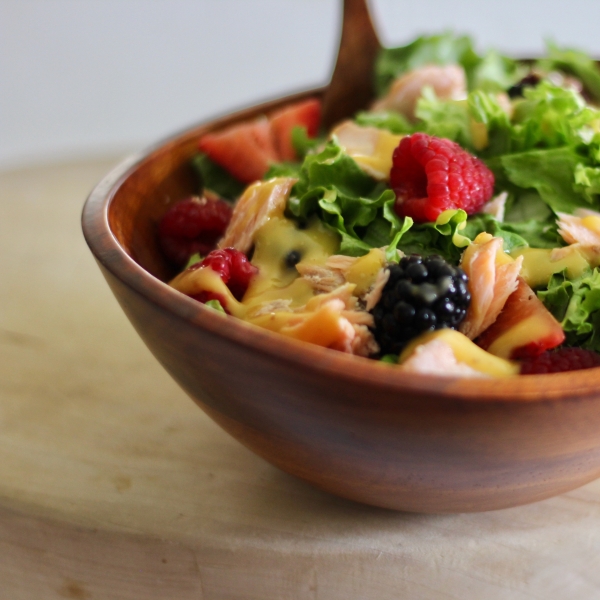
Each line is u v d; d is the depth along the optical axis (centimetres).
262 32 86
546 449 31
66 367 41
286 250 37
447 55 47
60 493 36
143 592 36
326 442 32
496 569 35
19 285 45
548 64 46
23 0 79
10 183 53
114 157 58
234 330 31
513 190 39
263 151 44
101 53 83
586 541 35
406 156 37
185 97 88
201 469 37
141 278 33
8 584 37
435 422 30
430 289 34
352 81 47
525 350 34
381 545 35
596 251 36
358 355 34
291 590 35
